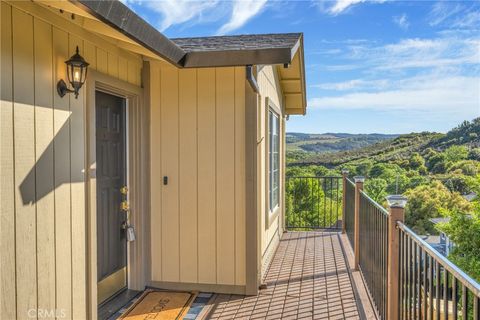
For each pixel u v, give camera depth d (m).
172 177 4.29
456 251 9.40
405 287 2.64
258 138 4.27
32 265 2.54
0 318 2.28
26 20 2.47
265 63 3.46
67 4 2.27
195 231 4.27
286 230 7.68
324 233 7.35
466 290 1.58
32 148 2.53
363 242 4.57
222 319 3.53
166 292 4.20
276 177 6.52
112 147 3.91
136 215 4.20
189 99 4.24
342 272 4.89
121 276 4.13
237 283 4.20
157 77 4.27
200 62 3.49
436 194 11.73
